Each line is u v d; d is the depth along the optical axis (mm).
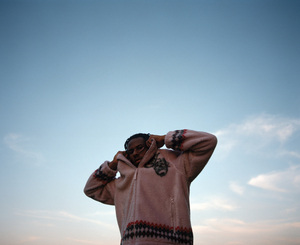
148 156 3100
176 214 2727
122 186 3178
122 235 2891
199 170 3033
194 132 2994
